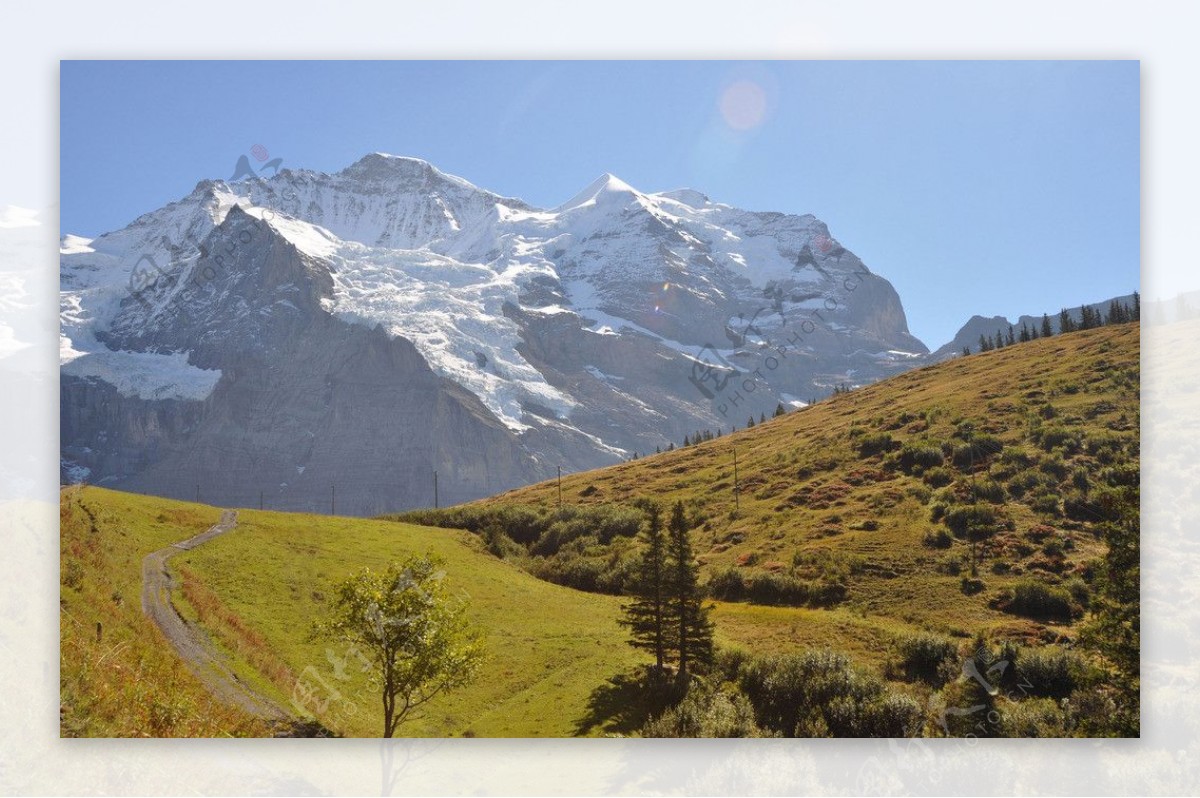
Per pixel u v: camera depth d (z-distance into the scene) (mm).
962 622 51812
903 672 42656
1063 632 47938
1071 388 92125
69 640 25516
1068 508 65812
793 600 60625
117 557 44031
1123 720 28141
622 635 51250
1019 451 78062
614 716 37594
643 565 47469
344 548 65188
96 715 22766
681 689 40312
